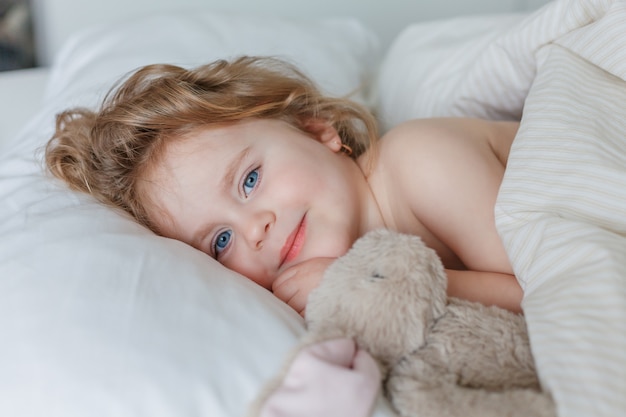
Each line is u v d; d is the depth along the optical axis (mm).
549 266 584
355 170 892
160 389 484
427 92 1106
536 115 727
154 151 822
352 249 614
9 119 1435
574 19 798
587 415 450
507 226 669
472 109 1011
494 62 938
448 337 545
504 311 587
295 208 786
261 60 1060
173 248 651
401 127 896
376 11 1788
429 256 583
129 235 651
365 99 1290
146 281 570
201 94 875
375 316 538
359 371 482
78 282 564
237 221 776
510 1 1766
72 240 631
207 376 495
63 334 519
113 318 528
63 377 495
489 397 480
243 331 538
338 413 462
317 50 1257
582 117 693
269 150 821
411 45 1269
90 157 854
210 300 563
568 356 483
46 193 821
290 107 942
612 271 527
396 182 855
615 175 631
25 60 1762
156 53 1188
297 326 582
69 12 1762
